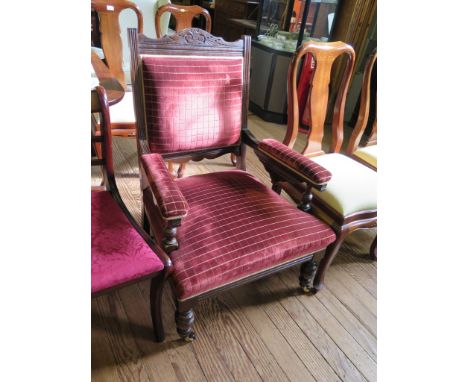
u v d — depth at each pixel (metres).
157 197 0.88
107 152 1.07
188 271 0.90
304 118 3.02
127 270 0.85
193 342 1.17
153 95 1.11
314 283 1.40
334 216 1.24
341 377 1.12
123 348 1.12
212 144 1.29
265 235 1.04
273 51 2.90
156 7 2.39
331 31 3.01
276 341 1.21
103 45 1.82
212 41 1.19
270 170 1.39
